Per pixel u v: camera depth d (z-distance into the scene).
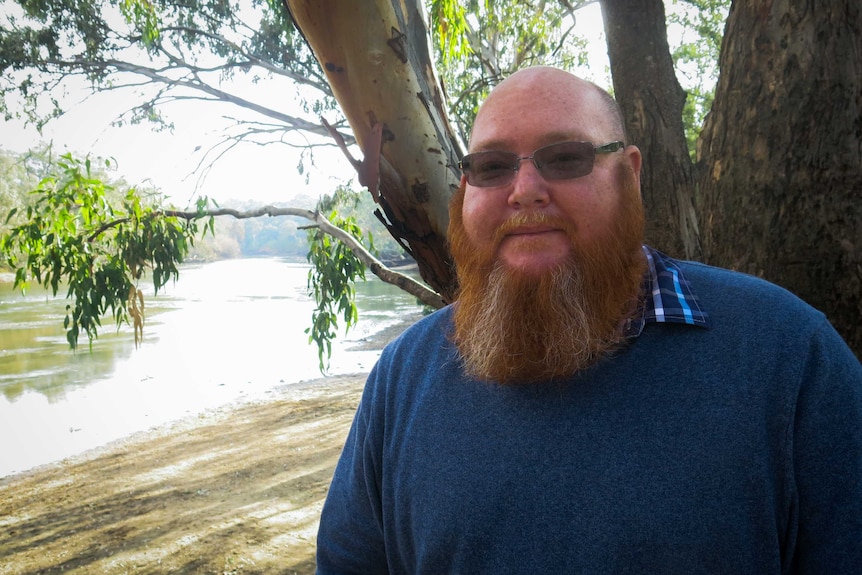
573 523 0.95
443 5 3.32
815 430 0.90
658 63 2.48
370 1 1.61
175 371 15.97
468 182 1.16
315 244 5.09
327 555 1.33
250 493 8.20
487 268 1.12
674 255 2.44
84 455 10.07
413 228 1.91
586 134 1.07
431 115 1.81
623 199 1.09
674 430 0.94
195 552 6.59
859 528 0.86
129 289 4.30
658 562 0.90
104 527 7.40
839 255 1.67
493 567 0.99
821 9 1.71
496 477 1.01
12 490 8.72
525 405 1.04
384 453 1.21
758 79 1.81
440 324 1.26
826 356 0.93
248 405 12.79
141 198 4.33
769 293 1.00
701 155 2.06
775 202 1.76
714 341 0.97
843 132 1.69
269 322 25.66
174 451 10.12
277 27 8.99
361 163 1.77
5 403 13.14
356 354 17.77
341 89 1.74
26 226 4.11
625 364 1.00
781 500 0.91
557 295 1.03
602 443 0.97
